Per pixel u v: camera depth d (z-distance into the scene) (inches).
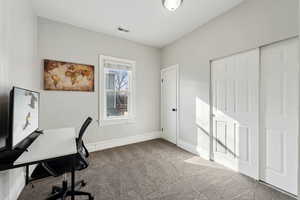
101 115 124.0
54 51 104.9
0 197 50.7
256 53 76.7
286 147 67.1
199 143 111.4
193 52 116.2
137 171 87.8
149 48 151.4
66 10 93.0
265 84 74.0
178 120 133.0
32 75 90.0
